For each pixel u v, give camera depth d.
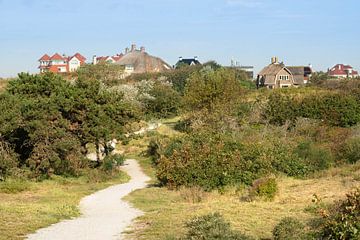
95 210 20.33
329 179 24.92
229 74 56.66
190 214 17.20
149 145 47.66
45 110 33.56
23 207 19.22
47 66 128.75
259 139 34.69
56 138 32.91
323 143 36.50
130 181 34.22
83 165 35.81
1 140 31.98
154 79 83.69
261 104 51.34
